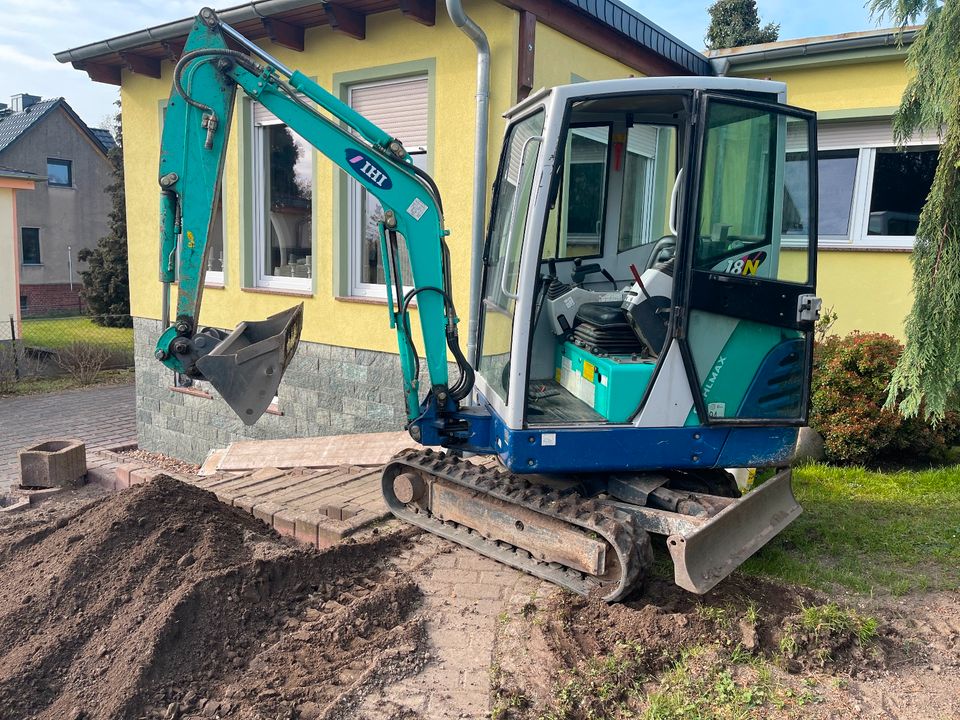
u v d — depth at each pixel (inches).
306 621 143.9
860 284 330.0
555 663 126.4
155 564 148.9
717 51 349.4
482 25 245.1
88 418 462.9
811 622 133.7
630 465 149.9
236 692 121.6
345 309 300.4
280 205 328.2
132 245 379.9
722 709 115.5
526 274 144.9
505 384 157.5
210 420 357.4
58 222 1091.9
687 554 134.2
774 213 148.2
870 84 321.7
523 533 161.8
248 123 325.4
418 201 166.7
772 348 152.0
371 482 223.3
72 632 134.1
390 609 145.4
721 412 150.8
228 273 341.1
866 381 246.2
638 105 170.1
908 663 129.8
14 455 368.5
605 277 196.4
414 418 175.0
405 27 266.2
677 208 150.3
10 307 608.7
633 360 151.9
